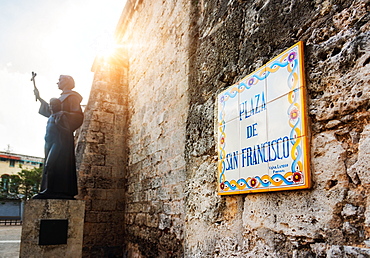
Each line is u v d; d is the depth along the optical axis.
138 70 6.52
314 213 1.97
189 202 3.58
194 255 3.34
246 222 2.59
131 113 6.70
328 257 1.86
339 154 1.87
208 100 3.45
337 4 2.03
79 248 4.47
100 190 6.34
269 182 2.29
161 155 4.83
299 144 2.07
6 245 8.64
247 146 2.58
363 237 1.70
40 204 4.34
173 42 4.78
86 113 6.81
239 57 2.97
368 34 1.80
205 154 3.36
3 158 31.38
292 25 2.36
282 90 2.27
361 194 1.74
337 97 1.93
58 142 4.73
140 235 5.35
